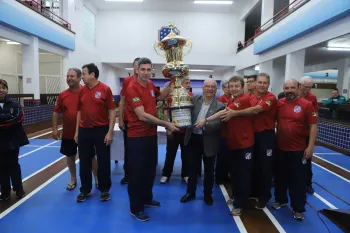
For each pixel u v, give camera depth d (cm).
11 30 720
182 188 337
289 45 743
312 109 241
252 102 276
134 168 244
